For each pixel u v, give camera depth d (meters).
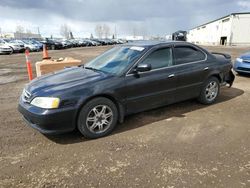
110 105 3.87
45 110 3.38
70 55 20.44
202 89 5.17
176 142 3.63
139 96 4.18
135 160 3.15
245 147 3.45
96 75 4.02
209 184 2.65
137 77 4.10
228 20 44.38
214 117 4.63
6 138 3.83
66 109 3.46
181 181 2.71
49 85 3.71
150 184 2.67
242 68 8.42
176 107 5.21
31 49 27.95
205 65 5.07
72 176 2.84
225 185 2.63
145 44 4.59
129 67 4.07
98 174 2.87
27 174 2.89
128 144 3.60
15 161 3.18
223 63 5.46
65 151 3.42
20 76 9.81
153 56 4.36
